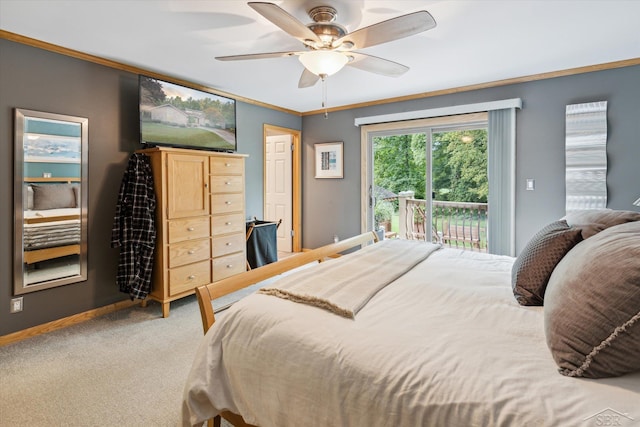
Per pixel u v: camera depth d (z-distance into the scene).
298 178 5.46
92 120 3.02
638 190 3.12
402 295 1.58
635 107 3.12
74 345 2.52
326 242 5.30
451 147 4.21
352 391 1.03
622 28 2.48
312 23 2.11
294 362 1.17
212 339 1.39
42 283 2.74
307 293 1.48
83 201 2.97
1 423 1.69
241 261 3.80
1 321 2.55
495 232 3.81
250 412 1.26
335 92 4.21
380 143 4.76
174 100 3.40
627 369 0.88
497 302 1.50
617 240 1.08
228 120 3.99
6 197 2.56
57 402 1.85
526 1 2.11
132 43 2.71
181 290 3.18
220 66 3.24
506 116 3.69
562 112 3.46
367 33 1.89
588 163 3.29
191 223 3.26
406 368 1.00
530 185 3.64
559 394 0.85
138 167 3.02
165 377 2.10
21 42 2.59
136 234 3.02
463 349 1.07
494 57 3.06
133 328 2.81
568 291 1.06
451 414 0.88
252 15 2.26
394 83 3.83
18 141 2.60
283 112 5.12
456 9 2.20
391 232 4.70
